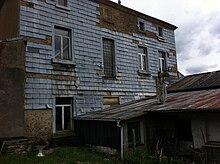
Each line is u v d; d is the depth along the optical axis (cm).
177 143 943
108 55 1422
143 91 1572
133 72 1530
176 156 900
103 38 1402
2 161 736
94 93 1288
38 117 1046
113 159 887
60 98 1163
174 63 1889
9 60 914
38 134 1036
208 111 754
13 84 909
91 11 1345
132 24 1584
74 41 1235
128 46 1530
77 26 1262
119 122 896
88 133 1068
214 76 1361
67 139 1135
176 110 833
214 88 1185
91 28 1329
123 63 1477
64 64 1177
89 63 1286
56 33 1193
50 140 1071
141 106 1076
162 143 984
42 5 1134
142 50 1658
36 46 1083
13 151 859
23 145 893
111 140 949
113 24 1457
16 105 904
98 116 1035
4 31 1217
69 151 943
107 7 1441
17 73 927
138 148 957
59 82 1145
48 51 1123
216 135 810
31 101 1030
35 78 1059
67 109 1190
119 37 1481
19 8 1058
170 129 977
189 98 1021
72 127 1170
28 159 780
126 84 1471
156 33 1759
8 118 880
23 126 913
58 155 879
